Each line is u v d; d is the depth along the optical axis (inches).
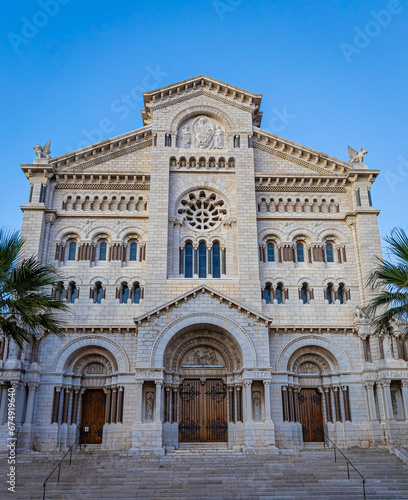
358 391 1646.2
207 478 1169.4
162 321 1610.5
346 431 1598.2
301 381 1707.7
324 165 1953.7
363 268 1775.3
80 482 1153.4
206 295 1643.7
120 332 1680.6
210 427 1633.9
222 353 1691.7
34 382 1569.9
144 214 1849.2
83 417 1652.3
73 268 1771.7
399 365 1601.9
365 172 1883.6
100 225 1836.9
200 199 1895.9
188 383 1680.6
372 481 1168.2
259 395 1590.8
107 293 1743.4
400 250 1126.4
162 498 1056.8
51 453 1478.8
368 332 1673.2
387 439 1534.2
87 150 1902.1
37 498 1061.8
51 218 1809.8
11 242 1053.2
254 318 1621.6
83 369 1689.2
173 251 1803.6
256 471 1230.3
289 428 1583.4
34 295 1057.5
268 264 1817.2
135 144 1955.0
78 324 1685.5
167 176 1868.8
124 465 1284.4
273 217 1868.8
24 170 1835.6
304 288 1815.9
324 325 1706.4
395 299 1160.8
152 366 1557.6
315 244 1843.0
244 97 2005.4
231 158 1921.8
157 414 1507.1
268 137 1974.7
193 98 2009.1
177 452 1469.0
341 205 1909.4
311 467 1262.3
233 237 1827.0
